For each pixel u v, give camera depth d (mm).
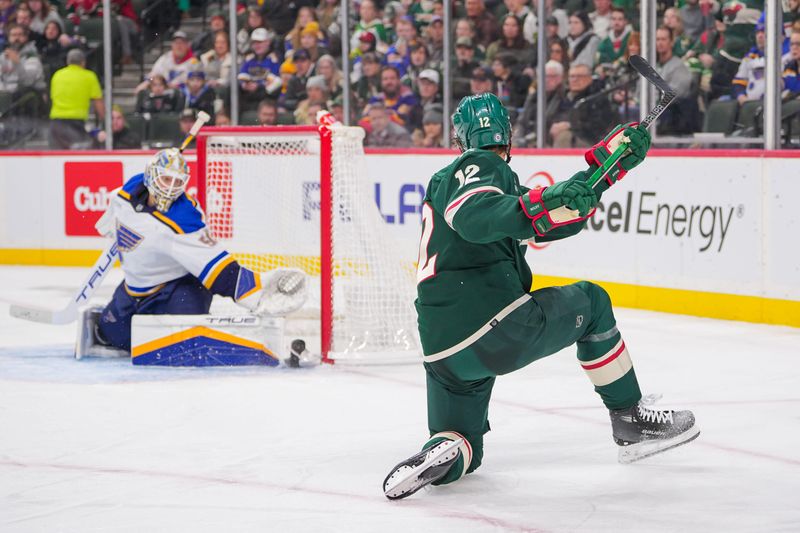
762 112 15062
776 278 13781
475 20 18844
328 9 20672
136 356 11195
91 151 21672
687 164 14789
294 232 13438
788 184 13555
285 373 10797
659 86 5984
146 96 22281
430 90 19594
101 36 23234
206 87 21938
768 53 14578
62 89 22438
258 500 6512
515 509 6273
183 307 11422
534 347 6266
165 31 23188
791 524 5973
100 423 8680
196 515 6227
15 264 22344
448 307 6180
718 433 8164
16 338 13242
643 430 6918
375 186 19359
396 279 11688
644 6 16141
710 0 15500
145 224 11031
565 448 7750
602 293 6680
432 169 18422
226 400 9523
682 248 14922
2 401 9531
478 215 5723
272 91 21234
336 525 6000
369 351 11383
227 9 23125
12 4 23188
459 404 6496
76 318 12125
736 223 14188
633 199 15617
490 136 6113
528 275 6426
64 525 6070
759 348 12148
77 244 21922
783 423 8484
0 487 6855
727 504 6352
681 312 15000
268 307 11125
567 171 16516
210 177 13016
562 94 17750
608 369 6809
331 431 8352
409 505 6375
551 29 17672
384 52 19953
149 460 7512
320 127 11398
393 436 8180
